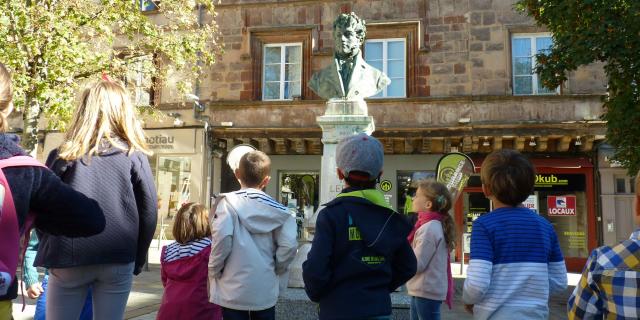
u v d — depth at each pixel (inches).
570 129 575.8
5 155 76.1
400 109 619.8
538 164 601.3
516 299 106.9
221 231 134.5
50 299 99.7
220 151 671.8
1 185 72.7
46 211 79.5
